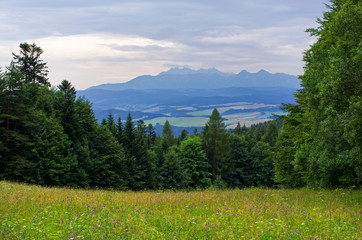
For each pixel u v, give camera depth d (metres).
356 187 19.72
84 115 51.47
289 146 31.14
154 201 13.46
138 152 58.84
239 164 90.25
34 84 46.91
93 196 14.40
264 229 8.92
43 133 39.06
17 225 8.80
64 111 48.25
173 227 9.31
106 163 50.25
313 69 18.08
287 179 31.52
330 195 16.41
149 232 8.77
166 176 63.53
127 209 11.62
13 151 38.06
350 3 15.77
